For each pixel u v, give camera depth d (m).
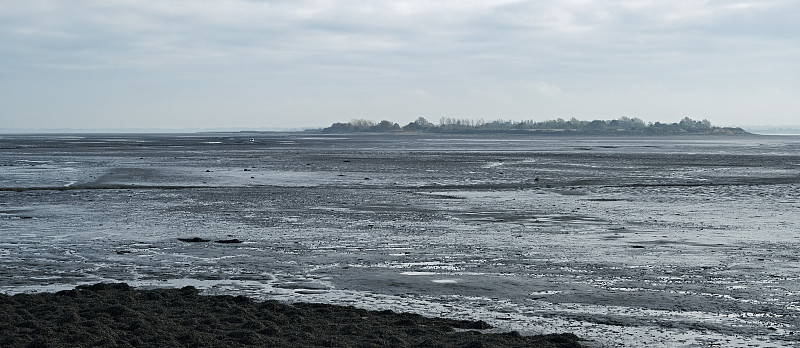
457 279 18.98
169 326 13.95
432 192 45.09
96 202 38.38
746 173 63.94
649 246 24.27
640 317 15.20
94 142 174.50
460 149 129.38
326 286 18.20
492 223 30.34
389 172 64.38
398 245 24.47
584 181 54.59
